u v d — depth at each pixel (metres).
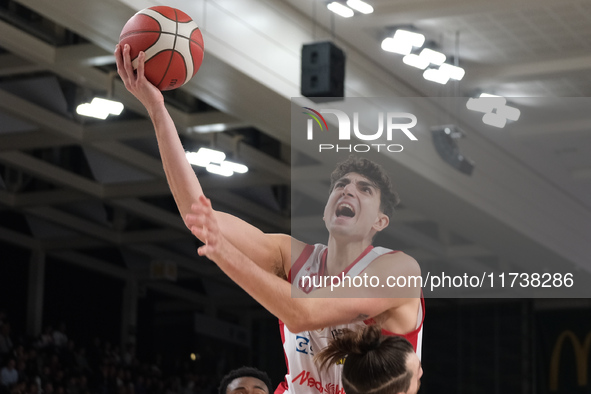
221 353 28.22
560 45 11.79
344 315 2.97
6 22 10.30
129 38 3.32
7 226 20.41
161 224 19.41
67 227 19.67
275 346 29.91
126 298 24.62
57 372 18.64
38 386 17.41
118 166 16.48
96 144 14.32
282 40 10.52
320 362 3.26
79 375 19.48
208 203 2.64
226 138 14.52
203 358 27.62
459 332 24.89
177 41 3.38
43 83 12.87
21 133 14.30
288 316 2.84
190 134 13.61
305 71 9.19
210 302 28.69
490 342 24.61
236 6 9.73
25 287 21.34
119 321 24.45
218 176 16.38
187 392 25.16
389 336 2.89
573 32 11.31
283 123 11.65
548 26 11.16
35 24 10.51
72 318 22.92
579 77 12.46
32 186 17.91
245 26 9.87
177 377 24.61
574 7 10.48
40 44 10.78
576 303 24.02
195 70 3.55
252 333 30.22
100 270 23.64
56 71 11.32
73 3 8.18
